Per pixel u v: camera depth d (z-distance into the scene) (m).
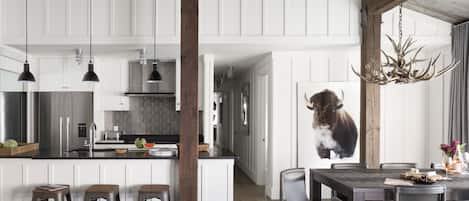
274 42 5.60
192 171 4.80
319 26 5.64
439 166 4.86
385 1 4.94
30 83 7.01
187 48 4.80
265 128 7.18
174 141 7.53
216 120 12.64
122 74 7.38
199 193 4.99
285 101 6.47
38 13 5.55
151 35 5.55
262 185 7.69
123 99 7.38
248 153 8.84
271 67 6.48
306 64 6.47
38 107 7.07
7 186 4.95
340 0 5.67
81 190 4.93
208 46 5.87
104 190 4.55
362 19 5.60
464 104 5.43
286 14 5.61
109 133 7.66
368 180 3.81
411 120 6.62
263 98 7.27
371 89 5.57
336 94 6.46
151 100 8.05
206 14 5.57
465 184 3.64
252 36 5.59
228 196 5.01
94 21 5.55
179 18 5.55
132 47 5.84
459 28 5.60
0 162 4.94
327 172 4.37
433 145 6.44
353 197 3.40
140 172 4.98
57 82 7.10
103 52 6.42
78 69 7.14
